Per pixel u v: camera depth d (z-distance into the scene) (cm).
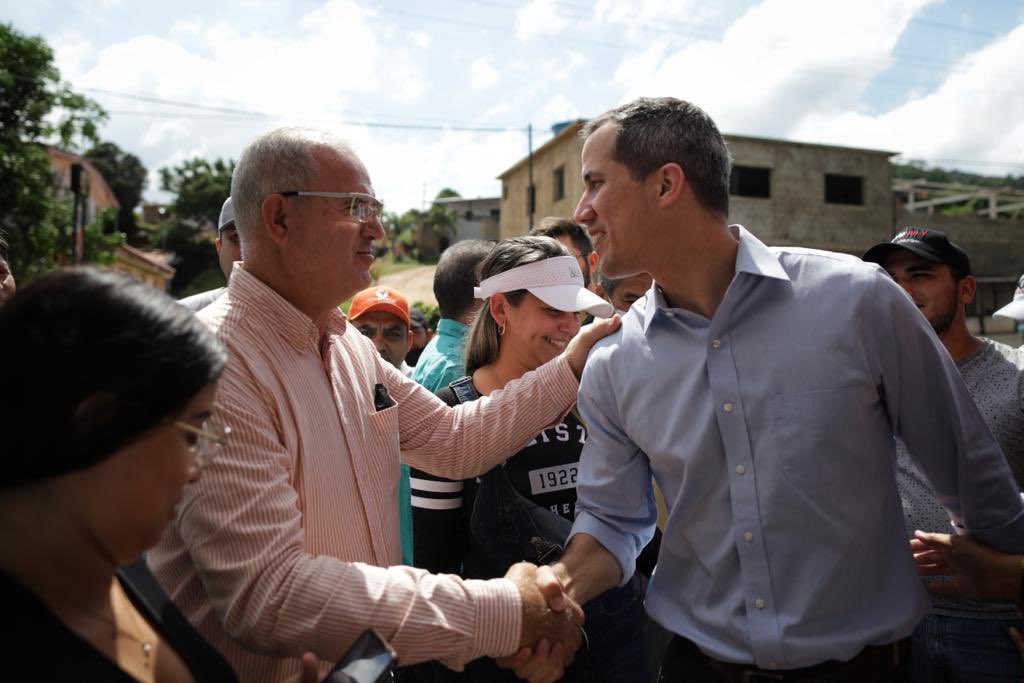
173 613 107
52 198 1812
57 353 77
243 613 123
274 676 138
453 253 281
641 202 145
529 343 210
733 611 141
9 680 76
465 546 197
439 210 4394
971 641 192
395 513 165
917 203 2859
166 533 136
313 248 144
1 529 82
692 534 148
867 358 136
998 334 2470
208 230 4784
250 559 122
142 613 102
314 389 147
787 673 137
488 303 220
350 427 153
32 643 78
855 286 138
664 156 142
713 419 143
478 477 191
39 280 83
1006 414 205
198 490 124
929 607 144
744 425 139
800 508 136
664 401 150
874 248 227
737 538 139
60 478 83
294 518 130
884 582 140
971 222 2441
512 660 143
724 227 149
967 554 147
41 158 1734
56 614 82
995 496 142
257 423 130
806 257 146
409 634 125
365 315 351
